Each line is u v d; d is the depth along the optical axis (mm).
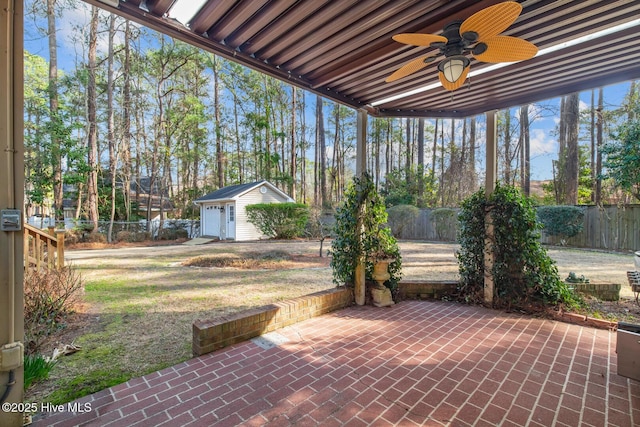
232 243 13805
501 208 4086
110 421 1904
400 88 3754
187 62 18219
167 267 7684
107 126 16609
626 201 11656
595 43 2686
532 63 3062
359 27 2525
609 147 9984
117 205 17844
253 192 15805
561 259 8398
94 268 7500
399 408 2033
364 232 4234
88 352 2943
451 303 4363
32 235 4898
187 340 3223
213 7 2273
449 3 2217
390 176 19281
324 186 23719
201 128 19469
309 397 2152
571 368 2555
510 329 3402
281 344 3008
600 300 4328
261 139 23062
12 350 1743
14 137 1766
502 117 16953
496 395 2180
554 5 2207
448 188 18562
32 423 1880
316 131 23734
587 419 1930
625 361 2398
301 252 10336
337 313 3934
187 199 22344
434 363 2635
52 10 13086
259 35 2656
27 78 13641
